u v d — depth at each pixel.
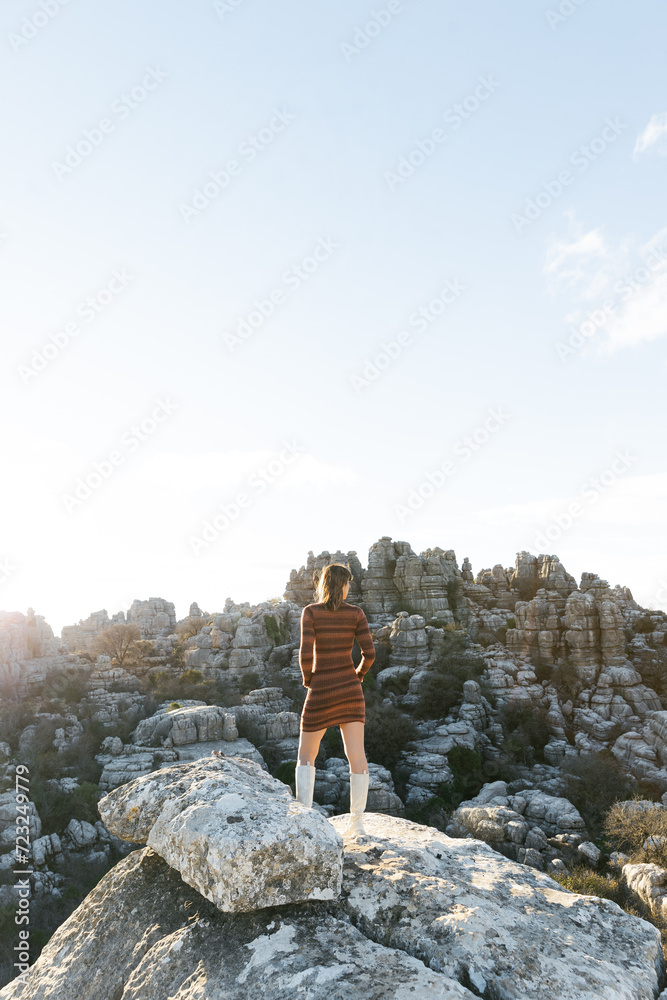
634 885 27.98
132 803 4.09
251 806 3.51
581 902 3.61
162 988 3.02
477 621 106.25
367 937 3.21
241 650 92.88
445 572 115.94
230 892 3.06
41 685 86.88
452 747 63.19
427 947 3.04
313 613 4.61
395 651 89.81
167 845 3.49
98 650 103.06
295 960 2.90
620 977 2.91
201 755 60.28
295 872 3.25
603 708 73.38
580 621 82.31
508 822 42.41
